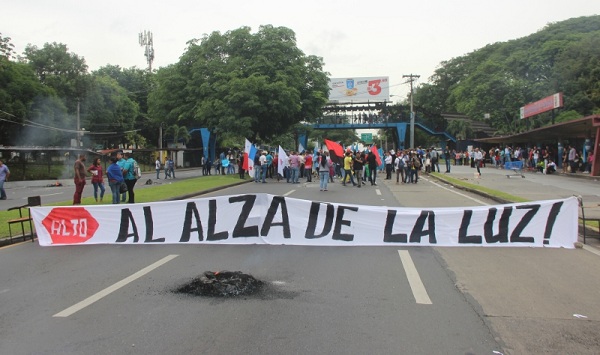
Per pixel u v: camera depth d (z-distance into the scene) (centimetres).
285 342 436
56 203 1631
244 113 3078
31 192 2397
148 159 5856
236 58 3238
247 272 691
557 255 800
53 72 4766
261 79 3009
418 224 889
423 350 419
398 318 498
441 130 6606
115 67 6844
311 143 9456
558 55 5453
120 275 681
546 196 1645
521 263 743
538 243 869
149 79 6719
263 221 914
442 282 636
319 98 3591
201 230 925
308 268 715
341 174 2755
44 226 948
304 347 425
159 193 1891
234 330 466
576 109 5038
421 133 8225
